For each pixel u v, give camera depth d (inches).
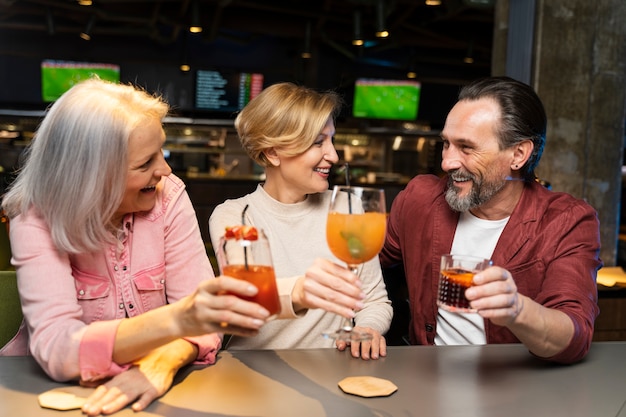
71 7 240.4
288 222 69.7
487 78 67.2
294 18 279.4
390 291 89.2
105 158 49.8
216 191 289.9
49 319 48.1
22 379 45.6
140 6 262.8
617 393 45.6
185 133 338.0
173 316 41.6
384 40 276.5
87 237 51.3
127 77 304.8
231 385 45.0
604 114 159.9
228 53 311.4
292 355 51.9
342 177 324.2
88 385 44.3
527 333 48.6
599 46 157.5
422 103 334.0
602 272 119.7
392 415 40.5
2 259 116.4
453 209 70.4
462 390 45.2
